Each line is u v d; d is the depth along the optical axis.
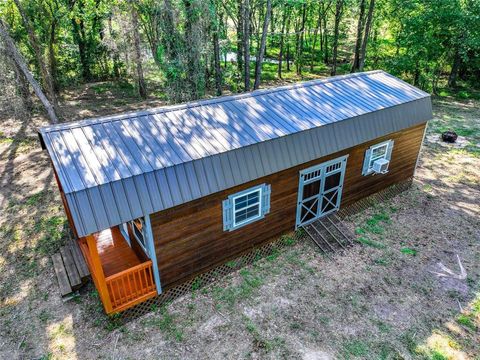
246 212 8.89
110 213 6.53
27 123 18.86
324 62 34.16
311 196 10.24
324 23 31.81
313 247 10.32
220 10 23.05
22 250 9.95
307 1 22.41
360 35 26.69
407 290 8.77
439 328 7.76
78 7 23.55
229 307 8.27
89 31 26.97
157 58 18.02
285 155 8.61
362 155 10.88
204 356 7.12
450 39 21.55
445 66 26.72
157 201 6.97
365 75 12.84
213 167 7.58
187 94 16.33
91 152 7.24
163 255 7.77
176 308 8.25
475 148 16.12
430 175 14.12
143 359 7.05
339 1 24.77
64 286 8.47
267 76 28.92
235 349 7.27
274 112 9.58
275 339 7.48
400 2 23.11
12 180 13.45
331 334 7.61
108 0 22.59
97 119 8.31
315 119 9.48
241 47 25.56
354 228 11.10
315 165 9.68
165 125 8.41
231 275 9.23
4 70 17.48
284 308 8.23
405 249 10.16
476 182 13.55
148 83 27.39
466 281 9.05
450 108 21.19
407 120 11.28
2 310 8.11
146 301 8.07
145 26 23.09
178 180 7.18
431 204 12.32
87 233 6.34
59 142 7.39
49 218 11.27
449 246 10.30
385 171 11.56
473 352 7.24
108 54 27.17
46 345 7.32
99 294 7.88
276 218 9.69
